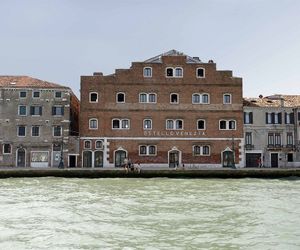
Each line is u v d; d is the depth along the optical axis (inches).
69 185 1375.5
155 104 2185.0
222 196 1054.4
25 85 2142.0
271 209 829.8
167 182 1515.7
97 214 777.6
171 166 2164.1
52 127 2144.4
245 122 2218.3
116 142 2161.7
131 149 2162.9
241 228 656.4
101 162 2154.3
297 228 654.5
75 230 644.1
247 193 1129.4
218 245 559.2
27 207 857.5
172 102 2190.0
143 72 2193.7
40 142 2133.4
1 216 755.4
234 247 549.3
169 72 2204.7
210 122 2191.2
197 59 2322.8
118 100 2177.7
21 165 2122.3
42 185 1370.6
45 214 775.7
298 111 2222.0
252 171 1728.6
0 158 2107.5
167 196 1055.0
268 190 1214.3
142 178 1699.1
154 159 2165.4
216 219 727.1
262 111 2224.4
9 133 2122.3
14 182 1485.0
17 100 2134.6
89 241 579.5
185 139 2176.4
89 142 2153.1
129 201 953.5
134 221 711.7
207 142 2181.3
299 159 2207.2
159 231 637.9
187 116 2187.5
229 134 2190.0
